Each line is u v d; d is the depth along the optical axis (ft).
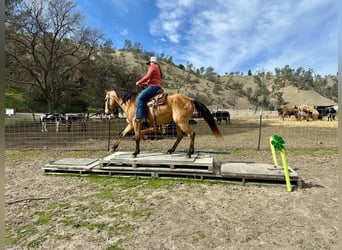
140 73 101.09
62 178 16.06
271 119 97.04
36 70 75.41
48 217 10.31
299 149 26.63
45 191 13.53
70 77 87.97
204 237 8.64
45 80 74.23
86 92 90.27
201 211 10.79
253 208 11.09
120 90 17.26
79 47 79.15
